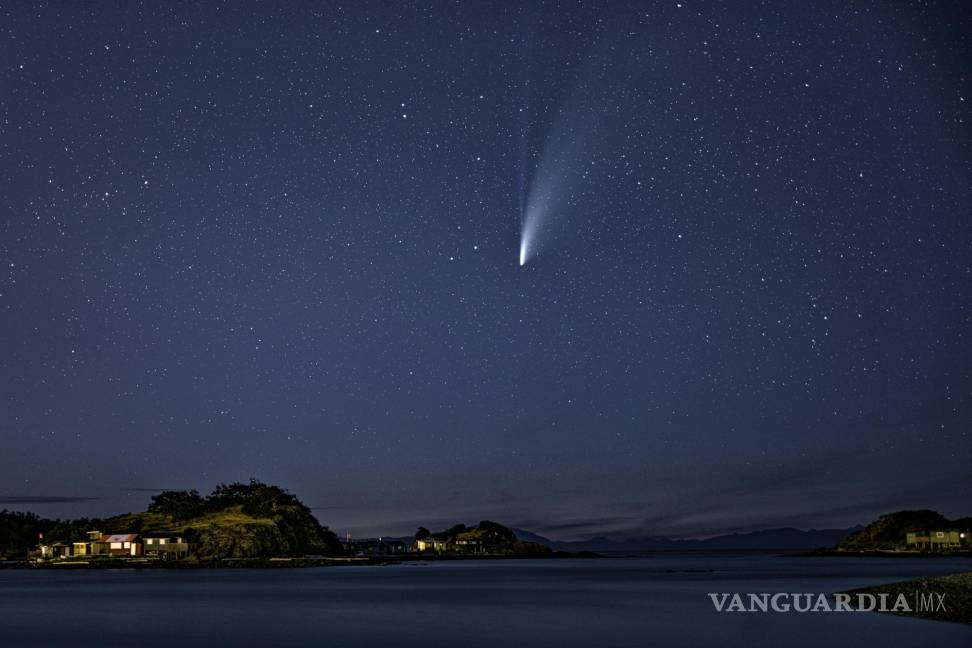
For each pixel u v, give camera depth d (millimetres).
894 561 196875
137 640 49719
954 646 41094
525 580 118875
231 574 134125
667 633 50062
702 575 132500
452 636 50469
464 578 124312
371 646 46469
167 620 60688
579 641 47562
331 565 175000
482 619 60344
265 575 131750
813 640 44875
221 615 64125
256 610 68312
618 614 62688
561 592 90062
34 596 84312
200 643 48312
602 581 115125
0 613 66125
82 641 49406
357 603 75500
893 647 41094
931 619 51031
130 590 94000
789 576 123125
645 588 96312
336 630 53969
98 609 69438
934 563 176250
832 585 98000
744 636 47844
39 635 52188
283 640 49344
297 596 84562
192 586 101312
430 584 107438
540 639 48656
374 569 163125
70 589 95625
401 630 53750
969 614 51812
